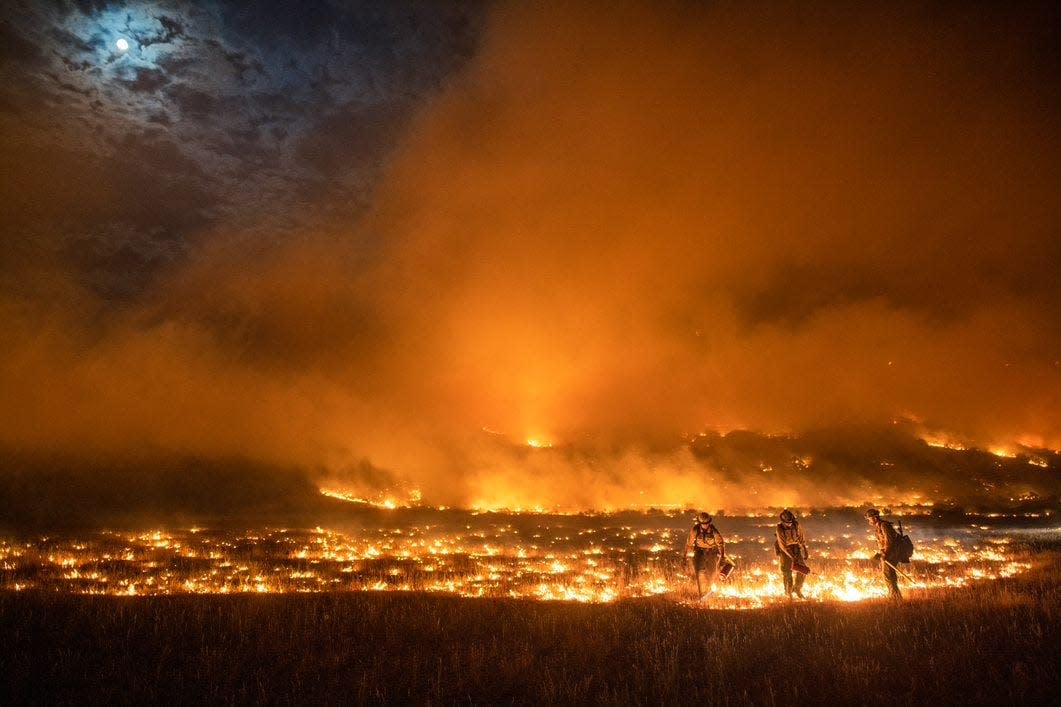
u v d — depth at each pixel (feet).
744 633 37.35
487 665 32.35
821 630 37.63
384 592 50.80
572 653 34.50
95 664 31.65
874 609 42.78
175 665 31.96
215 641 35.50
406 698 28.76
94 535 85.76
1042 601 41.68
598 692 29.12
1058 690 26.84
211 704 27.37
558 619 41.32
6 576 54.85
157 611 40.45
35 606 41.29
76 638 35.55
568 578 58.90
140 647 34.30
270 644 34.86
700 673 30.99
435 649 35.32
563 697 28.60
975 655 31.50
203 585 52.85
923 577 57.36
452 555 75.31
